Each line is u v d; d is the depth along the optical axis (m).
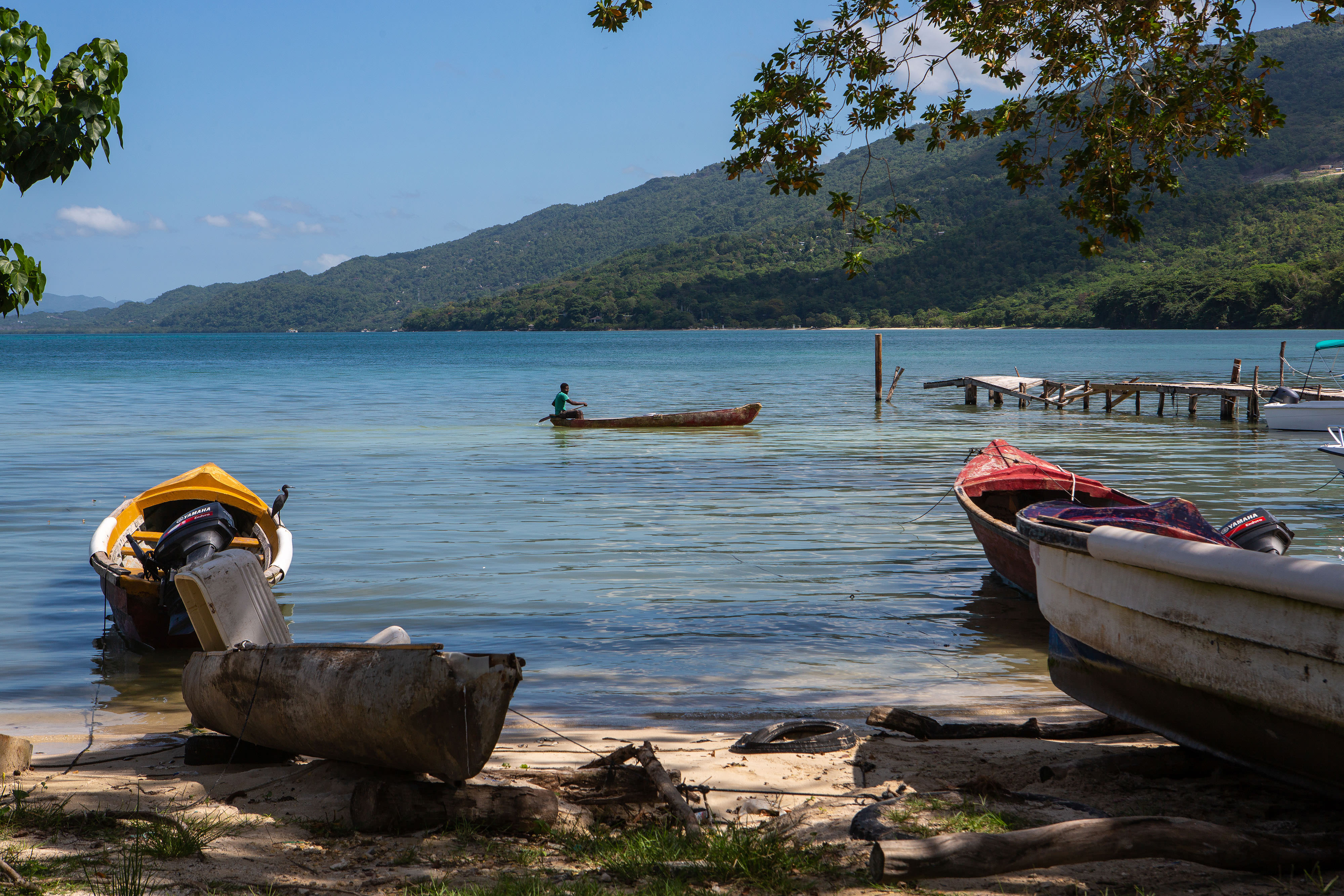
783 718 6.89
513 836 4.58
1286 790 4.97
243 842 4.39
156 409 34.34
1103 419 31.39
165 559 8.32
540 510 15.28
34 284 5.11
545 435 26.53
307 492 16.89
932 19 8.09
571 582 10.83
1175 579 4.76
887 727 6.32
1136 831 3.83
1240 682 4.46
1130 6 7.60
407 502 15.91
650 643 8.73
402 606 9.81
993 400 35.72
